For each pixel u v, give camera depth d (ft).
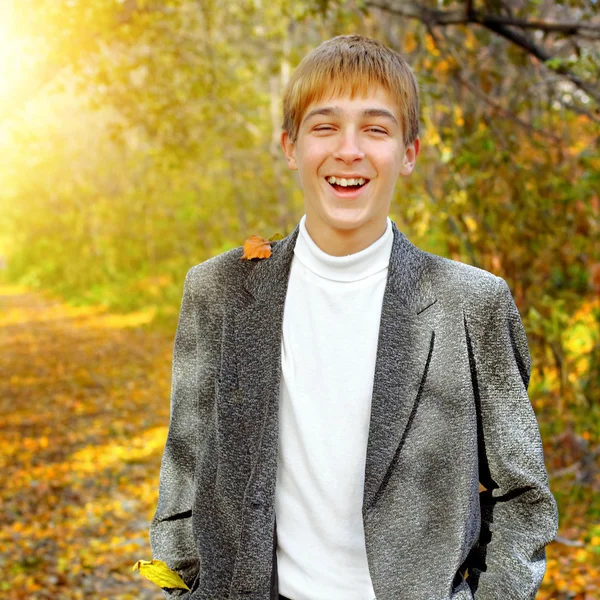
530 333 19.77
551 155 19.48
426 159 19.79
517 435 4.62
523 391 4.65
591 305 20.58
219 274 4.98
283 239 5.06
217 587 4.65
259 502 4.56
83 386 38.91
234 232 54.13
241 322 4.81
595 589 14.98
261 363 4.69
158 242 72.43
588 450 19.95
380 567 4.39
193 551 4.96
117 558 18.02
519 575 4.46
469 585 4.59
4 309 77.41
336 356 4.67
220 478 4.69
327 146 4.54
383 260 4.74
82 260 85.20
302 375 4.69
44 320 67.10
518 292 19.17
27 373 42.50
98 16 19.44
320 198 4.61
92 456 26.78
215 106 31.89
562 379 20.35
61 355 48.42
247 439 4.66
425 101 17.51
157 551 5.03
